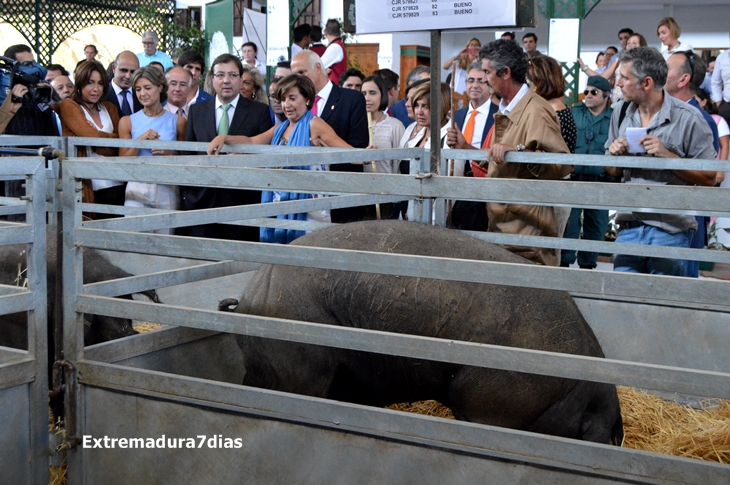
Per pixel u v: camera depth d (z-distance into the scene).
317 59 5.28
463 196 2.47
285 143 4.80
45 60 13.48
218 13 13.45
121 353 2.98
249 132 5.64
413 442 2.41
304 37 9.90
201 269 3.25
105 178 2.79
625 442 3.51
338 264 2.46
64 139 4.88
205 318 2.66
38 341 2.77
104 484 2.94
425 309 2.81
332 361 2.94
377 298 2.86
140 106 7.20
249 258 2.58
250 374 3.07
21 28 13.35
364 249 2.89
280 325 2.55
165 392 2.75
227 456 2.70
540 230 4.32
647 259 4.57
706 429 3.54
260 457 2.64
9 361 2.83
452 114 4.60
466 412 2.84
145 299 4.77
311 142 4.65
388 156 4.00
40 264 2.74
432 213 4.23
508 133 4.23
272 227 4.34
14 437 2.74
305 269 2.97
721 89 8.70
